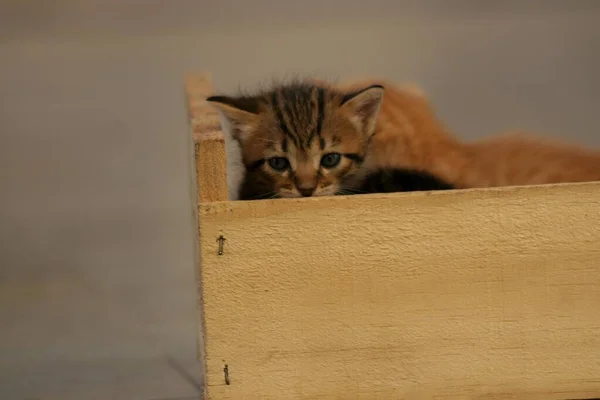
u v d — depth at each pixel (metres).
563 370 1.48
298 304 1.41
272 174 2.07
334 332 1.43
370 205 1.40
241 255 1.39
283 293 1.41
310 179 2.06
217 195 1.39
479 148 2.24
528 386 1.48
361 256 1.41
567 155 2.20
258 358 1.42
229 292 1.40
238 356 1.42
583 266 1.46
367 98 2.14
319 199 1.39
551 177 2.10
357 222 1.40
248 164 2.04
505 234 1.44
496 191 1.43
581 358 1.48
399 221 1.41
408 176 2.07
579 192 1.44
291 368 1.43
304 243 1.40
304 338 1.42
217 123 1.49
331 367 1.44
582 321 1.47
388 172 2.10
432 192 1.41
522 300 1.46
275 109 2.10
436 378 1.47
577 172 2.11
